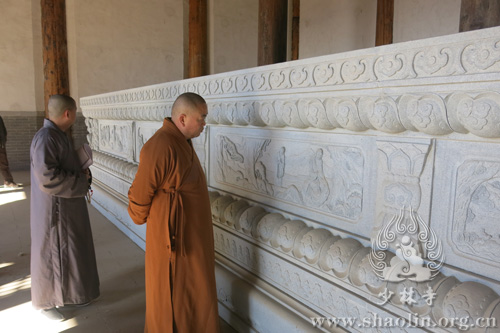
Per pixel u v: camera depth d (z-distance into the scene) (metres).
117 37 10.85
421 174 1.50
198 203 2.03
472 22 2.41
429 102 1.36
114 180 5.30
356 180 1.83
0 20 9.46
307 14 11.18
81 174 2.58
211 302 2.11
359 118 1.67
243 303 2.37
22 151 10.06
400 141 1.55
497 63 1.15
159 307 2.00
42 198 2.50
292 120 2.08
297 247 2.06
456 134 1.39
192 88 3.07
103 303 2.87
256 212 2.46
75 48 10.30
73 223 2.63
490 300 1.27
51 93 8.62
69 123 2.56
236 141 2.74
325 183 2.01
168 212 1.93
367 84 1.57
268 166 2.43
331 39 10.41
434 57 1.31
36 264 2.53
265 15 5.37
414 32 8.16
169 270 1.96
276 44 5.38
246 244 2.47
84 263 2.72
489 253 1.32
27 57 9.86
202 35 11.15
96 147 6.74
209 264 2.10
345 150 1.87
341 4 10.01
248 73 2.35
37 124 10.18
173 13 11.62
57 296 2.60
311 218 2.12
